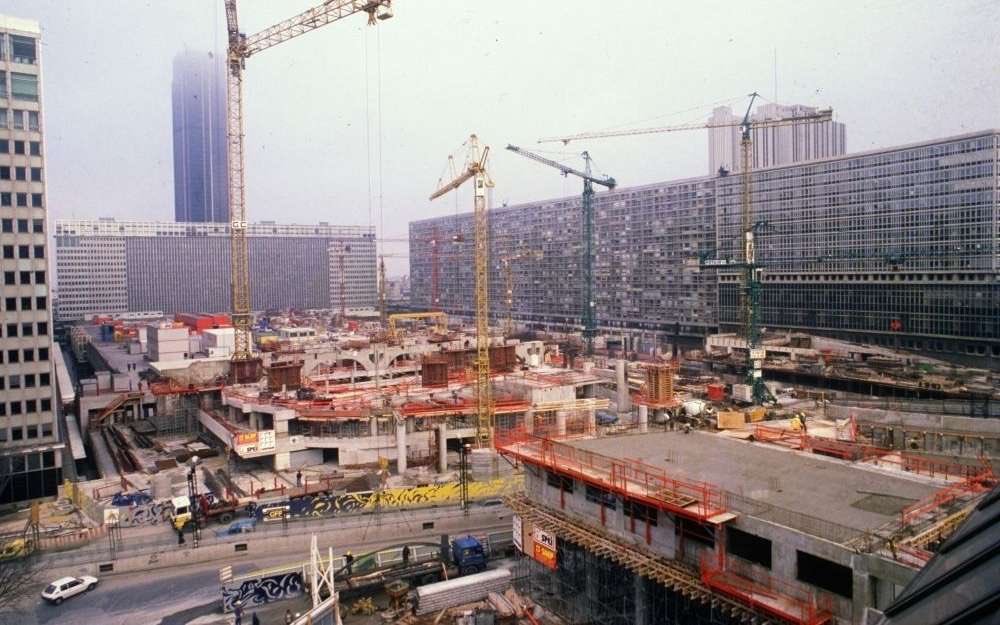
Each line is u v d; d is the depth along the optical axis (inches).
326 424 4067.4
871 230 6929.1
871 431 2709.2
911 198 6525.6
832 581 1453.0
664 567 1707.7
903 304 6628.9
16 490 3489.2
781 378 6382.9
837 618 1421.0
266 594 2231.8
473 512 2930.6
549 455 2180.1
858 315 7096.5
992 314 5876.0
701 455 2139.5
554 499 2215.8
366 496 2999.5
